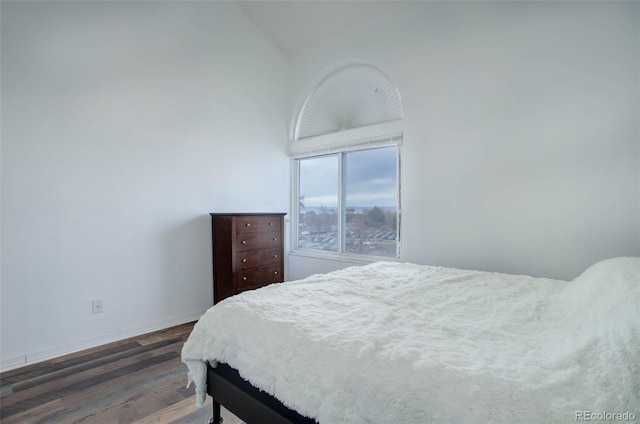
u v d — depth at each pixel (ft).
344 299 4.83
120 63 8.52
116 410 5.52
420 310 4.40
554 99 7.02
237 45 11.26
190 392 6.08
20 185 7.09
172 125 9.59
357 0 9.73
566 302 4.30
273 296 4.94
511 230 7.63
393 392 2.68
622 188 6.31
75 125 7.80
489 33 7.89
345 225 11.66
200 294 10.31
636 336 2.69
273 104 12.48
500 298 4.92
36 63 7.23
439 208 8.82
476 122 8.13
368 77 10.75
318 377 3.11
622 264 4.25
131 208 8.77
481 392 2.46
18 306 7.09
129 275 8.75
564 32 6.89
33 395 5.96
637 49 6.14
